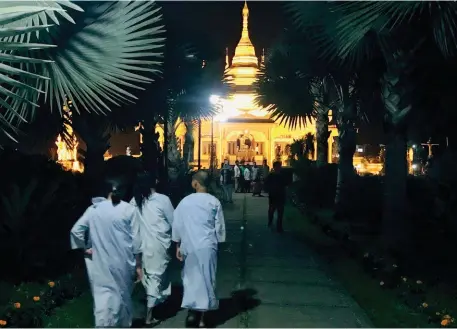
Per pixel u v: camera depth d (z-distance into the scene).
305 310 7.00
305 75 15.58
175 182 20.58
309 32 10.08
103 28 7.07
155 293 6.27
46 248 8.71
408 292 7.57
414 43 9.10
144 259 6.27
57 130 10.92
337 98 17.16
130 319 5.52
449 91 11.48
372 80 12.82
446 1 7.44
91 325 6.11
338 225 14.70
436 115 13.36
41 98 8.18
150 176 6.44
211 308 6.11
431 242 11.83
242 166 30.23
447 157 16.47
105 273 5.35
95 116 10.70
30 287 7.31
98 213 5.39
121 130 12.40
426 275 8.63
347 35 8.34
